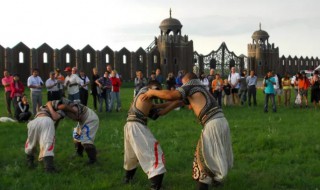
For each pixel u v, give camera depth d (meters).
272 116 20.02
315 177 8.85
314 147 11.77
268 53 89.12
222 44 77.50
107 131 15.00
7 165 9.93
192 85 7.66
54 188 8.11
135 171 8.66
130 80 70.38
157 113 8.22
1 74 56.53
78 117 9.96
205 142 7.32
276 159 10.45
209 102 7.51
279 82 26.50
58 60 61.62
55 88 19.94
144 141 7.83
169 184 8.41
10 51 57.34
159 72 24.84
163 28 76.12
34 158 10.44
